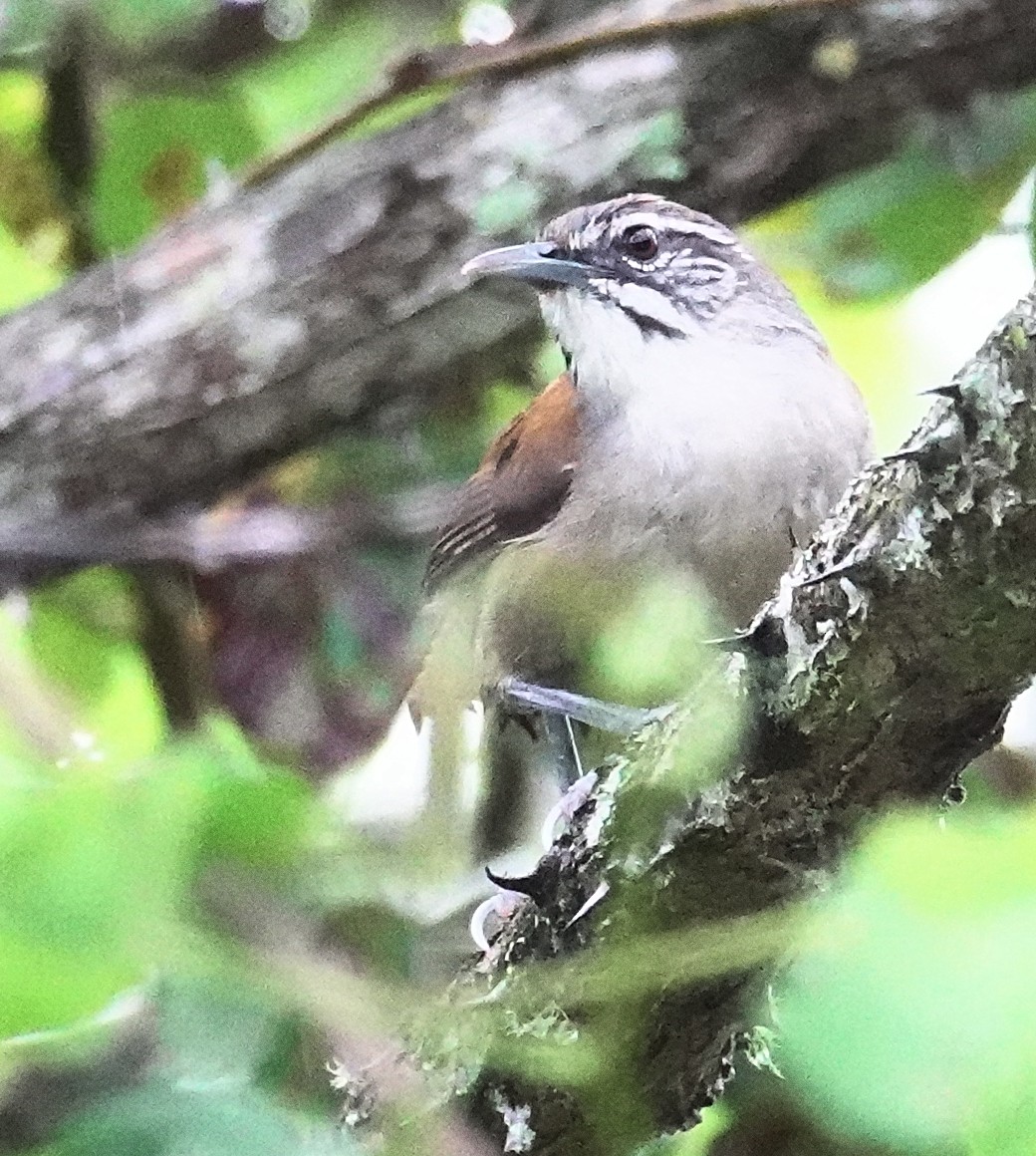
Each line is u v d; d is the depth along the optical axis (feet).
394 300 13.06
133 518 13.05
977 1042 5.14
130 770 6.09
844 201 12.96
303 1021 8.36
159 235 13.07
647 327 13.00
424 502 13.10
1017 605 11.23
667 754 12.62
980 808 6.54
